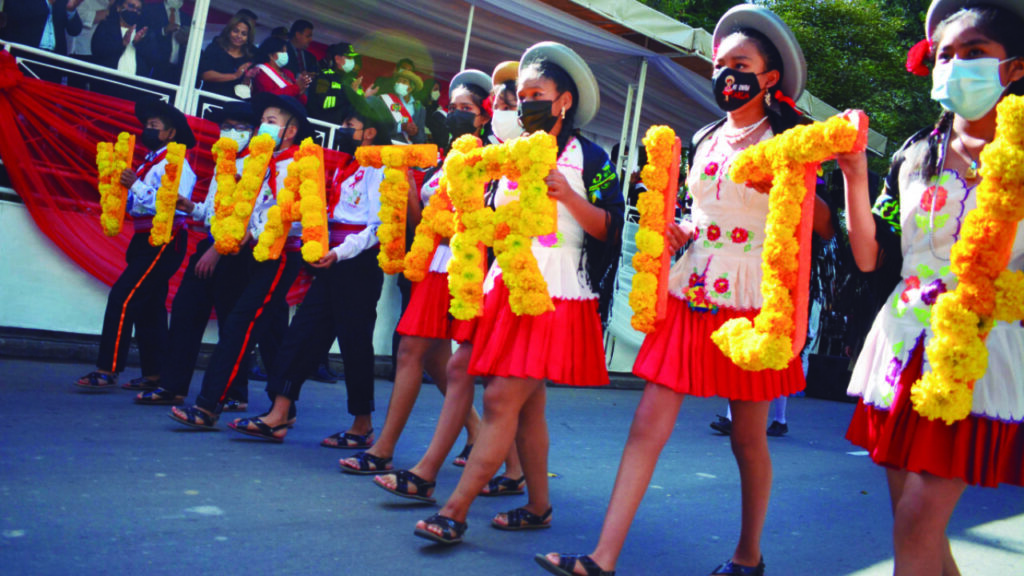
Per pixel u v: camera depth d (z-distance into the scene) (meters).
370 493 4.11
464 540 3.59
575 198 3.33
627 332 10.34
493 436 3.41
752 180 2.90
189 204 5.66
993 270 2.32
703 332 3.12
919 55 2.71
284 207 4.81
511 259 3.27
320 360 5.05
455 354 3.94
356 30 10.04
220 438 4.87
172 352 5.54
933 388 2.33
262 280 5.00
